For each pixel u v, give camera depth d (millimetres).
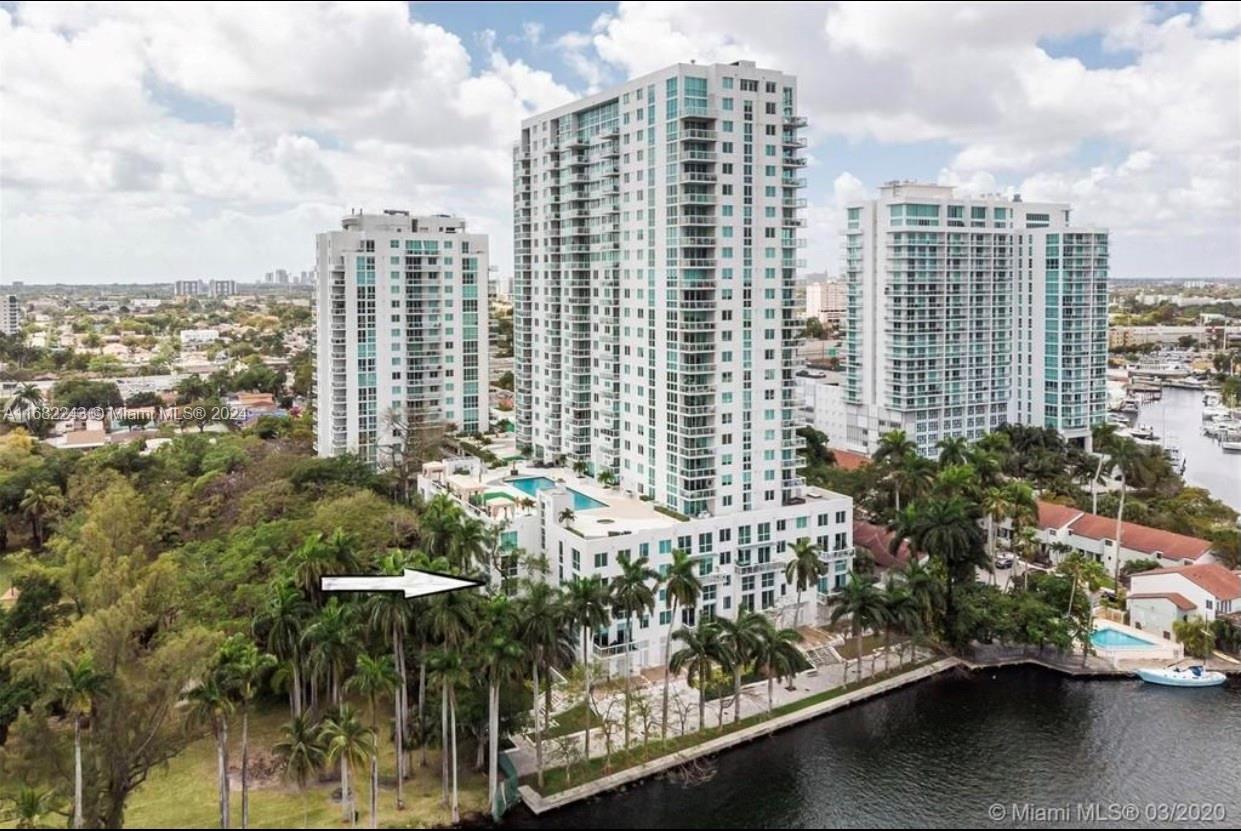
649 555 117625
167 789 88125
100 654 86438
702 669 96750
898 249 193000
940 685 113500
